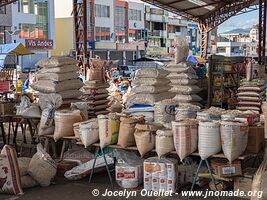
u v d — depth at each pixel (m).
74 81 7.06
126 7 48.06
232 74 11.48
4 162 5.08
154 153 5.56
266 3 17.14
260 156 5.18
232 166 4.82
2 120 7.15
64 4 43.69
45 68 6.89
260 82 9.70
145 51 49.03
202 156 4.69
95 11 43.88
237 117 4.98
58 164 5.88
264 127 4.78
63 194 5.07
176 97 8.43
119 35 47.41
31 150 7.30
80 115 5.97
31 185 5.33
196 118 5.39
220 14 22.17
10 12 33.47
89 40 42.62
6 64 25.06
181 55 8.48
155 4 20.31
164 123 5.54
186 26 58.38
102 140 5.23
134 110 6.38
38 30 36.50
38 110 6.55
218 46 56.69
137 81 6.64
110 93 12.92
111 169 5.81
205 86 10.65
